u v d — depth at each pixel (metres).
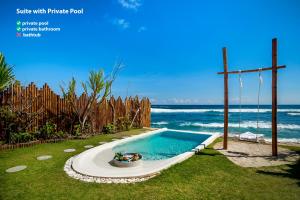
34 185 4.30
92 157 6.47
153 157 7.98
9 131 8.04
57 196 3.83
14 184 4.34
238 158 6.45
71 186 4.28
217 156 6.68
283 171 5.24
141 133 11.62
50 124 9.29
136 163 5.88
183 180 4.62
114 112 12.36
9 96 8.16
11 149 7.41
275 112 6.66
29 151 7.14
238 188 4.20
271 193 3.97
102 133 11.25
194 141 10.90
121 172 5.05
